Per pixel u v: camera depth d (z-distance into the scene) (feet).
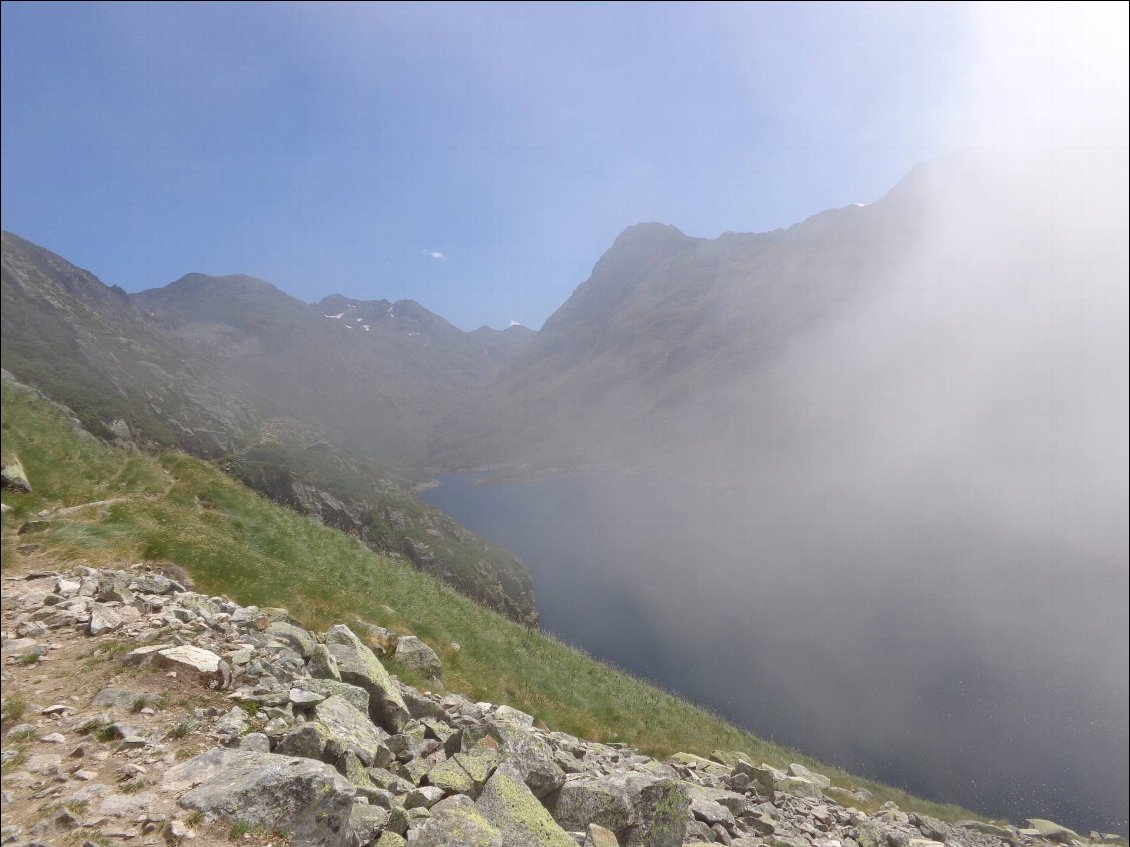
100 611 35.27
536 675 78.33
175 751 23.11
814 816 53.52
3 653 29.40
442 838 21.68
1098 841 83.15
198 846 17.97
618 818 30.04
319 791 20.61
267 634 40.06
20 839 16.90
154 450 414.00
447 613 86.69
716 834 37.60
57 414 103.55
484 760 29.94
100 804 19.13
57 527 52.29
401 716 38.75
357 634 56.90
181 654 30.86
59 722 23.84
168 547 55.83
